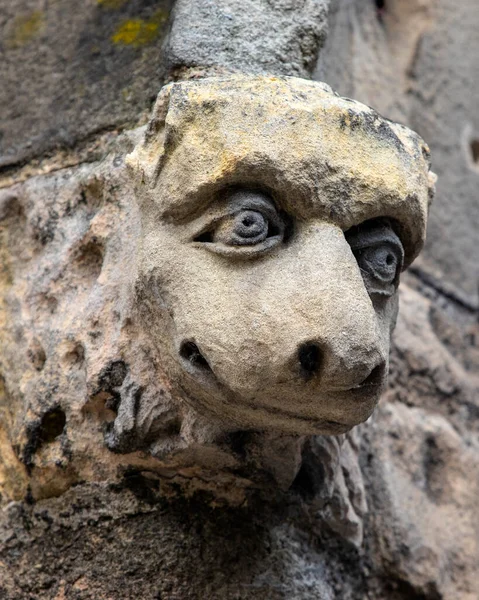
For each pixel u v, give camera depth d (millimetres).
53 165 1669
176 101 1398
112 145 1623
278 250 1380
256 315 1355
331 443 1564
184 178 1388
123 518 1529
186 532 1531
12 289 1623
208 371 1403
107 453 1524
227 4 1631
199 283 1386
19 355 1585
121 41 1745
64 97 1731
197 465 1515
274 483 1541
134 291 1450
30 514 1550
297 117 1383
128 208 1542
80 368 1533
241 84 1401
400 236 1434
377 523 1704
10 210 1673
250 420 1435
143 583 1513
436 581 1709
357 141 1394
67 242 1589
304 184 1369
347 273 1359
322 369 1347
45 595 1514
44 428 1541
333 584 1621
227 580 1528
